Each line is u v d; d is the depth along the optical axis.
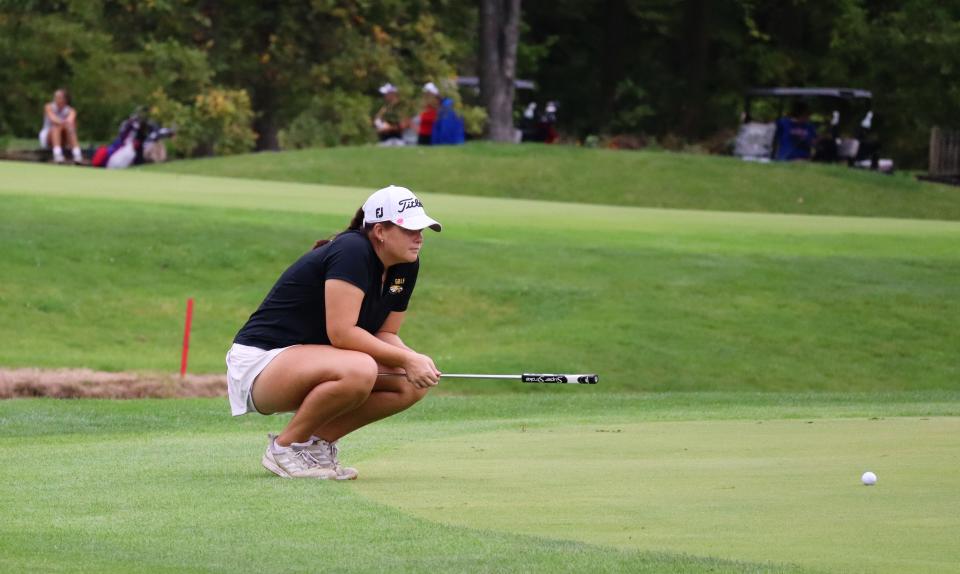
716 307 54.69
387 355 19.67
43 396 38.16
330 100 128.12
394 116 128.75
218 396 40.03
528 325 52.66
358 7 128.88
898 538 14.53
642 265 59.28
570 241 62.84
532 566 13.10
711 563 13.18
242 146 125.56
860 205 99.44
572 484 18.69
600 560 13.38
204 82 123.88
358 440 25.05
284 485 18.67
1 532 15.03
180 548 14.12
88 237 57.75
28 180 74.06
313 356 19.58
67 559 13.59
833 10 166.38
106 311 51.62
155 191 71.50
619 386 46.75
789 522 15.55
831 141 126.12
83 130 142.62
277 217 63.22
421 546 14.21
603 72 176.50
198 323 51.72
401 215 19.67
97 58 130.62
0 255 54.72
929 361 50.59
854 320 54.03
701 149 142.12
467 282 56.25
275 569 13.08
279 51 128.88
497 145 110.25
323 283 19.78
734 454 22.22
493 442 24.52
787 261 60.81
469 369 47.22
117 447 24.30
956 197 103.25
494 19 127.06
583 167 104.31
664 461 21.31
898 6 157.62
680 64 177.88
